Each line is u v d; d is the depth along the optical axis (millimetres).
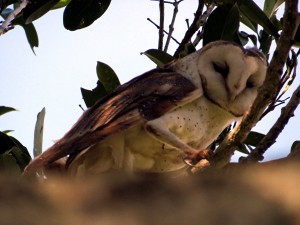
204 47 10078
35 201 4500
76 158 8969
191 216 4367
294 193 4312
